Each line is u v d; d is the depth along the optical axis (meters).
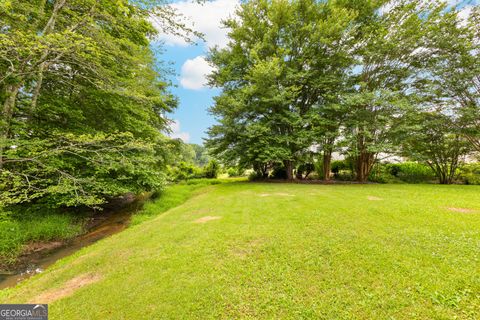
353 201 6.76
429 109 12.63
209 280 2.90
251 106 13.95
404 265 2.85
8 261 5.04
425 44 12.02
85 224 7.96
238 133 13.91
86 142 5.98
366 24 13.36
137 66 7.65
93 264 3.88
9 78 5.54
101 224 8.12
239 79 15.27
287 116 14.15
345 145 12.92
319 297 2.43
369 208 5.72
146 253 3.96
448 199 6.87
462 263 2.82
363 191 9.09
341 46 12.98
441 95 12.20
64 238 6.57
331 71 13.68
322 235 4.00
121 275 3.29
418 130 12.08
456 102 12.07
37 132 7.05
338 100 13.31
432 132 13.02
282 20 13.44
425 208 5.61
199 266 3.27
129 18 6.46
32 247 5.79
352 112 12.61
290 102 13.91
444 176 13.50
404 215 4.99
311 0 13.32
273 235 4.17
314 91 14.44
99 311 2.54
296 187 11.27
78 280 3.41
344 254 3.25
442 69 11.73
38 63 5.45
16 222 6.18
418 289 2.37
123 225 7.87
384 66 13.28
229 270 3.10
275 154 12.94
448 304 2.13
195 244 4.07
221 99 13.45
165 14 5.86
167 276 3.09
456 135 12.63
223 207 7.01
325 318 2.12
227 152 14.55
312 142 13.69
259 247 3.72
